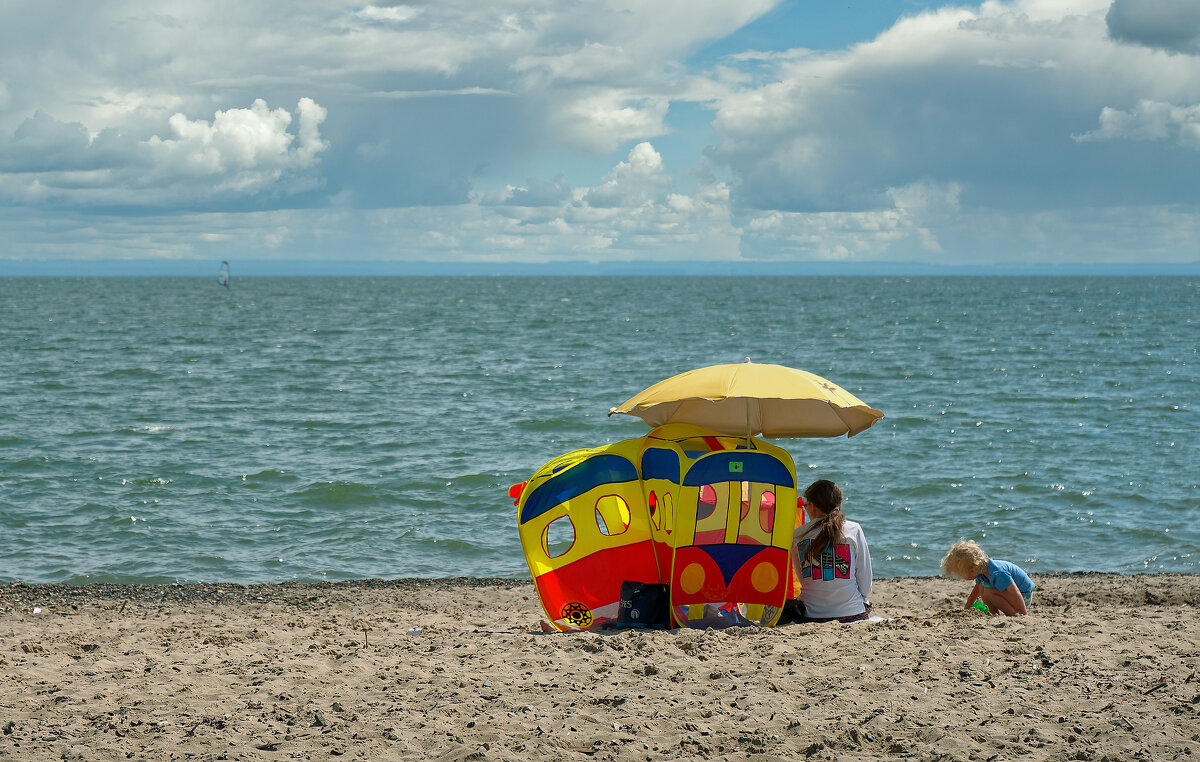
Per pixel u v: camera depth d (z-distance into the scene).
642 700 5.38
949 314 82.62
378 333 57.91
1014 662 5.98
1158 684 5.45
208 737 4.86
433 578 11.38
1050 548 12.85
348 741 4.80
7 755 4.61
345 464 18.02
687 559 7.07
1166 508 14.76
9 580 11.15
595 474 7.42
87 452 18.75
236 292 160.38
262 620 8.95
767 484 7.08
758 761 4.54
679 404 7.75
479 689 5.62
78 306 94.38
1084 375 33.78
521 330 61.41
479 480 16.72
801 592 7.57
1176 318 74.75
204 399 27.28
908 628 6.95
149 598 10.01
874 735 4.80
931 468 17.48
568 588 7.37
